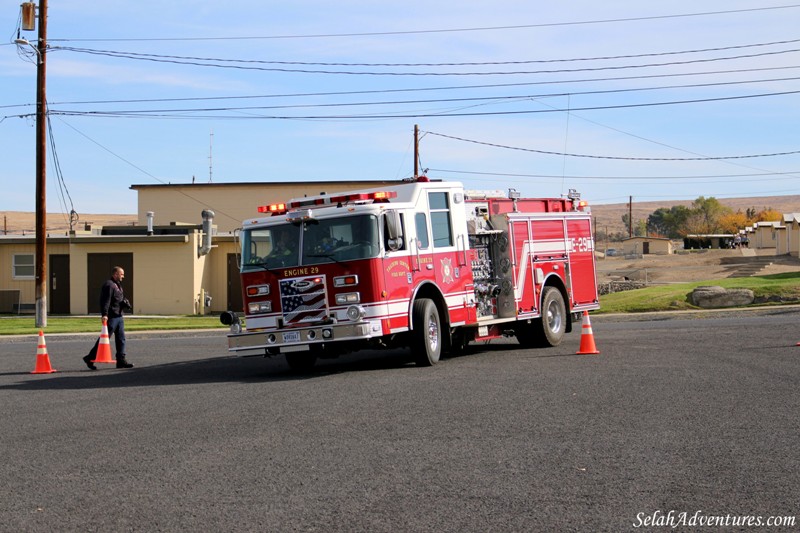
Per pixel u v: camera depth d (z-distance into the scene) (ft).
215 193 173.06
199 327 99.45
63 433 34.37
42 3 106.01
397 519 22.08
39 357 56.44
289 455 29.27
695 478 25.32
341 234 50.55
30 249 132.36
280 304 51.37
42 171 104.68
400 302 51.24
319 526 21.67
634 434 31.24
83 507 23.82
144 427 35.06
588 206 72.90
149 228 135.33
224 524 22.00
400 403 38.73
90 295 129.90
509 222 61.67
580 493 24.02
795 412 34.86
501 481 25.35
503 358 56.49
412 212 53.31
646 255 303.89
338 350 52.21
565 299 68.18
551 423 33.45
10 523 22.53
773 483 24.70
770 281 127.44
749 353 54.29
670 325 81.00
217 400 41.52
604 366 49.96
